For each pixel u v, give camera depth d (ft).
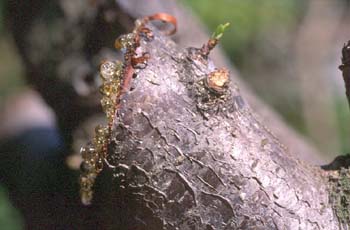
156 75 1.49
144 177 1.48
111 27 2.39
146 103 1.48
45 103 2.68
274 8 5.05
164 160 1.48
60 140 2.57
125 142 1.48
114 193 1.52
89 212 1.85
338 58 5.31
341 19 5.28
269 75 5.07
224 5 4.56
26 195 2.57
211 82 1.49
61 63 2.52
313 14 5.20
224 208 1.48
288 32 5.15
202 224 1.49
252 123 1.53
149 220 1.50
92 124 2.44
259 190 1.49
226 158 1.48
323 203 1.53
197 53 1.52
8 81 4.42
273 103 5.09
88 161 1.52
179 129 1.48
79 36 2.48
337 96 5.24
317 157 3.01
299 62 5.16
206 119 1.49
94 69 2.45
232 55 4.78
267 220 1.49
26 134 2.70
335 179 1.56
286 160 1.54
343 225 1.51
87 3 2.43
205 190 1.48
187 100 1.49
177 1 2.80
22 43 2.66
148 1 2.40
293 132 3.04
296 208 1.51
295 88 5.13
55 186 2.51
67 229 2.45
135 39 1.52
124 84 1.49
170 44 1.55
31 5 2.62
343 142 5.11
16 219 3.50
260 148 1.51
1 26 3.59
